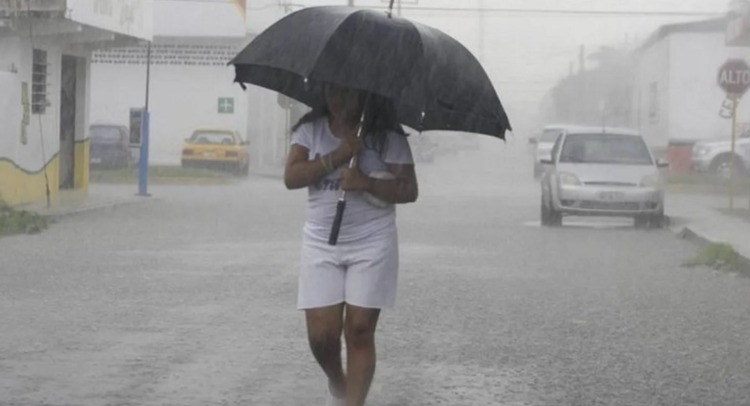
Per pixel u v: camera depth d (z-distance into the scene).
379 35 14.45
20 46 55.81
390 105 15.02
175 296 29.02
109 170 93.44
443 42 14.95
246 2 107.00
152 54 108.56
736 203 66.81
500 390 19.30
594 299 29.44
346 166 14.89
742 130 90.56
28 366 20.58
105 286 30.69
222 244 42.25
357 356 15.20
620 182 51.59
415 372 20.55
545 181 52.97
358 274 14.98
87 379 19.64
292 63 14.51
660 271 35.78
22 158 56.69
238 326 24.81
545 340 23.78
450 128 15.23
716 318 26.73
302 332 24.17
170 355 21.70
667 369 21.12
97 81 109.06
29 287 30.31
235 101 109.19
